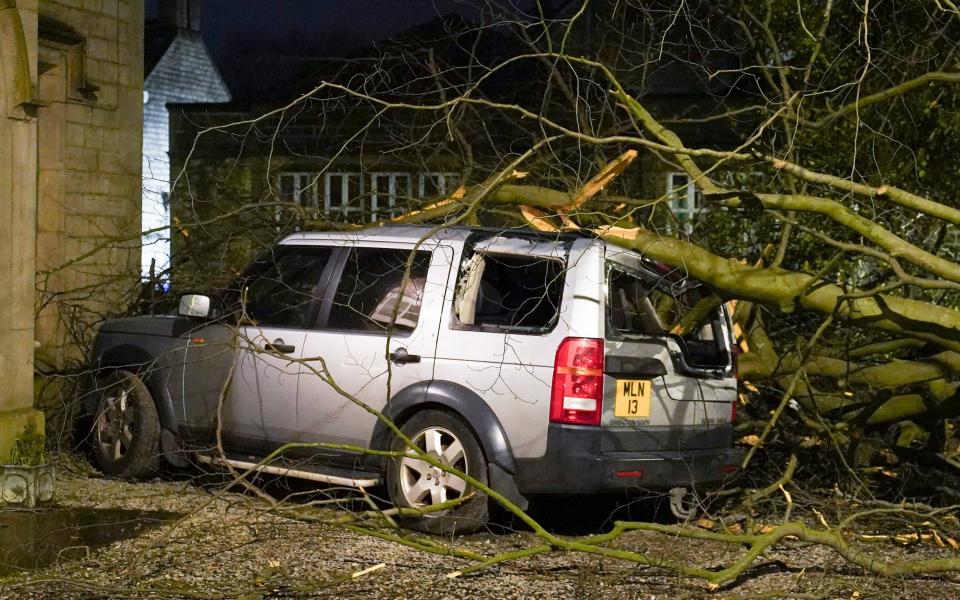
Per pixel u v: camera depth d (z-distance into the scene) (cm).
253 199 1120
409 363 732
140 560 626
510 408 699
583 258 708
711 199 779
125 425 851
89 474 868
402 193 1137
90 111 1198
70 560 626
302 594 575
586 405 684
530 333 705
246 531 701
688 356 752
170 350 841
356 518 670
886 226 992
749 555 583
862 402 866
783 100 930
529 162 974
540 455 690
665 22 1149
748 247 1077
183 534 688
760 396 939
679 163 812
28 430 774
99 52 1209
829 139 1023
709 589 584
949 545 732
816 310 788
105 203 1220
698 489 762
